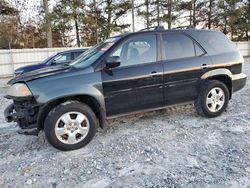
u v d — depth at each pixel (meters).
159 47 4.34
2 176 3.07
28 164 3.36
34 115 3.62
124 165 3.22
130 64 4.10
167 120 4.88
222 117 4.92
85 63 4.03
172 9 30.02
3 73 16.53
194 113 5.23
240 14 31.38
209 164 3.15
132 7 27.66
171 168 3.09
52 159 3.48
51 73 3.80
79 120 3.73
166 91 4.36
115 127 4.62
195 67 4.55
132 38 4.16
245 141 3.79
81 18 24.52
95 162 3.34
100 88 3.83
